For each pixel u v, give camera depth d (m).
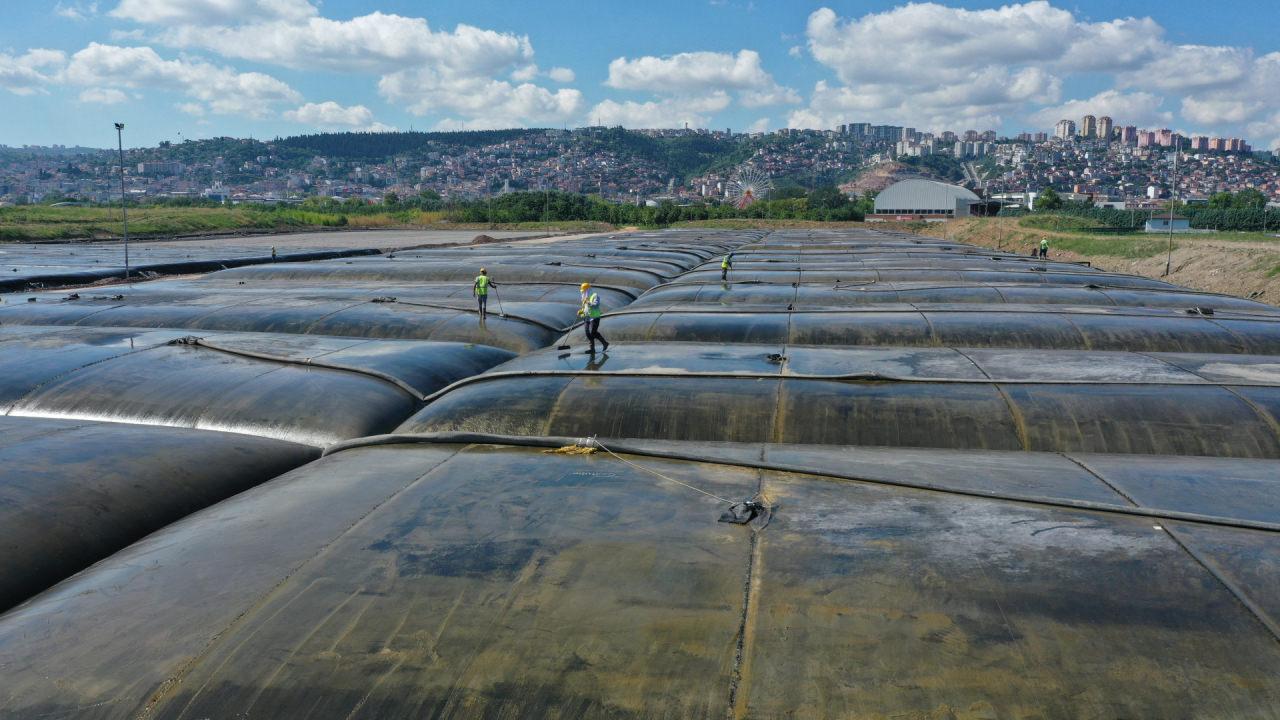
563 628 9.30
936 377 20.69
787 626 9.19
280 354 23.78
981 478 13.88
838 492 13.24
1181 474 14.05
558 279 47.88
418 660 8.86
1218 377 20.48
